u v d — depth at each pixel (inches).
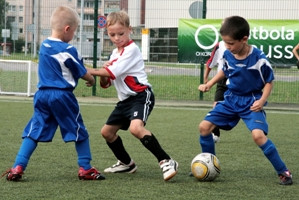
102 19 612.1
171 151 284.5
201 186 200.1
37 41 687.1
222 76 219.1
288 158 269.4
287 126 404.5
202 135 214.7
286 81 650.8
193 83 682.8
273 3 593.3
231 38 200.2
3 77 617.0
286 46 561.6
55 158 253.0
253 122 205.5
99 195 182.1
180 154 275.7
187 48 585.3
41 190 187.9
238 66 206.7
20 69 621.3
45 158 252.4
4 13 764.0
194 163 209.3
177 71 680.4
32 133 203.0
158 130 369.1
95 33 611.8
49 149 277.9
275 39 563.2
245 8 601.3
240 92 209.6
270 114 490.3
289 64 562.9
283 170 206.8
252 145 311.1
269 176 222.1
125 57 208.4
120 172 224.8
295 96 632.4
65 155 261.1
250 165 247.1
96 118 429.4
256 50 206.4
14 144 293.1
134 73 210.7
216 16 609.9
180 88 670.5
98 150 280.4
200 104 562.3
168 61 631.8
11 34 704.4
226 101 213.2
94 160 253.0
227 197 183.3
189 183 205.0
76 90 654.5
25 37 696.4
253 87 207.6
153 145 205.3
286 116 474.3
